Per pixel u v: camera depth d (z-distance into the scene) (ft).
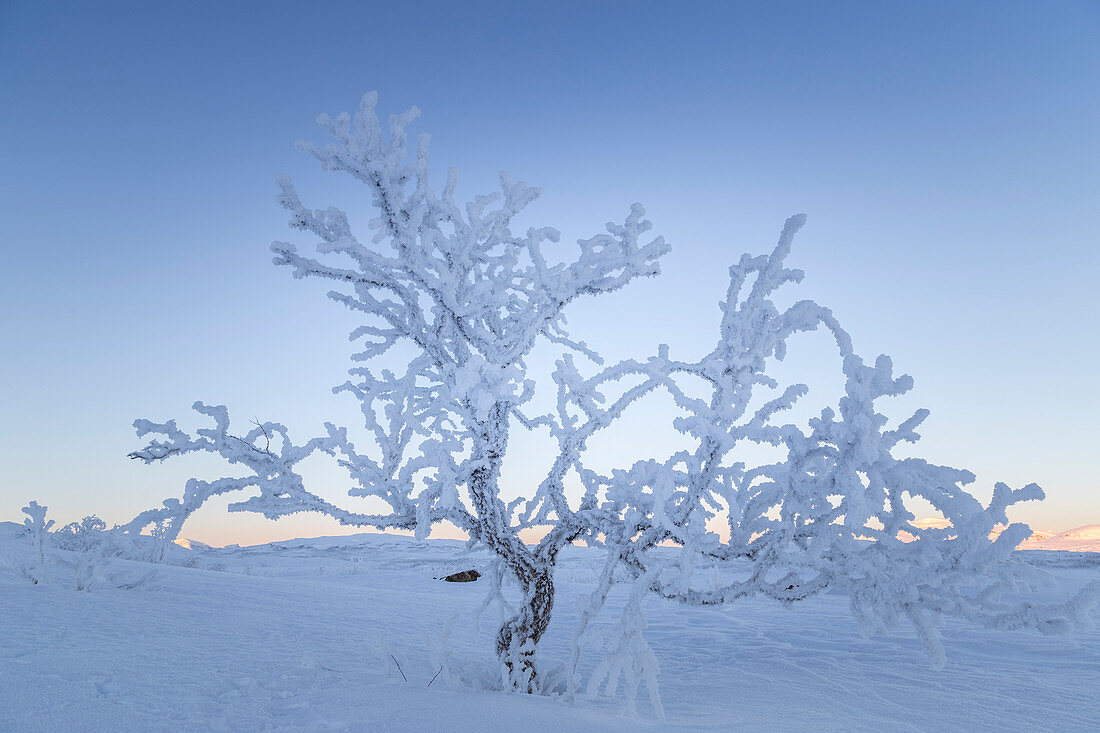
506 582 16.93
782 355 13.61
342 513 15.33
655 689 11.51
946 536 10.78
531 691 14.46
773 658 22.35
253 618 21.76
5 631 14.17
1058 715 14.14
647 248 15.14
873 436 10.44
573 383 14.49
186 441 14.67
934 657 10.17
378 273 15.16
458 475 14.06
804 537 12.17
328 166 14.25
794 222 13.58
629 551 14.05
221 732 8.43
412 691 11.68
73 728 8.05
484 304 15.85
